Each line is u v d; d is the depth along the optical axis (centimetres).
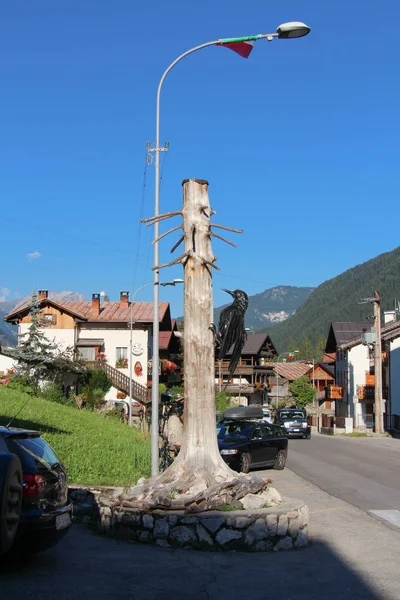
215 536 893
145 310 5084
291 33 1069
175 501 918
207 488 953
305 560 852
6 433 734
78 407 3625
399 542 978
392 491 1561
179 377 4672
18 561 782
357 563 843
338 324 6988
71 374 4191
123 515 927
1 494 634
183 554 860
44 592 655
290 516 922
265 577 762
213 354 1041
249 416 2264
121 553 853
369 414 5509
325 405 7550
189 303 1038
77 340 4900
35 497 719
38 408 2566
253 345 7175
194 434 1017
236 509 924
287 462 2394
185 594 686
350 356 5856
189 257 1043
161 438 2039
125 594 671
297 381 7656
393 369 5041
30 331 3988
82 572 748
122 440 2008
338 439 4066
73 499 1066
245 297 1087
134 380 4859
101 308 5153
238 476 1009
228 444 2031
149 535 909
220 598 677
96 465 1442
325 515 1217
